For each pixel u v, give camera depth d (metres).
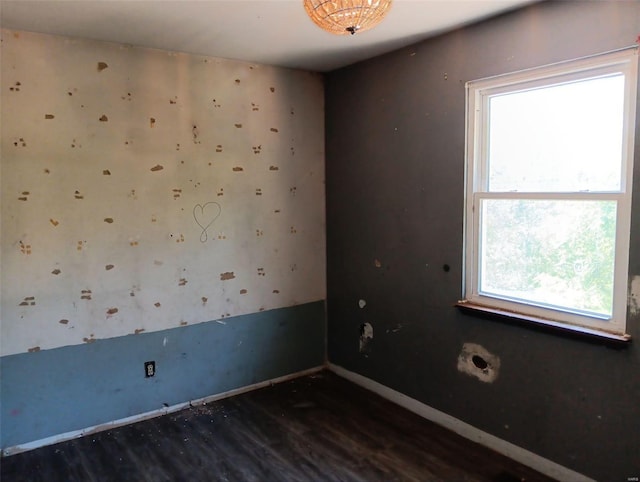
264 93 3.51
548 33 2.34
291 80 3.63
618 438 2.21
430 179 2.99
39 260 2.75
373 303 3.51
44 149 2.72
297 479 2.48
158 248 3.14
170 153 3.14
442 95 2.87
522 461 2.60
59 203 2.79
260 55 3.23
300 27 2.65
